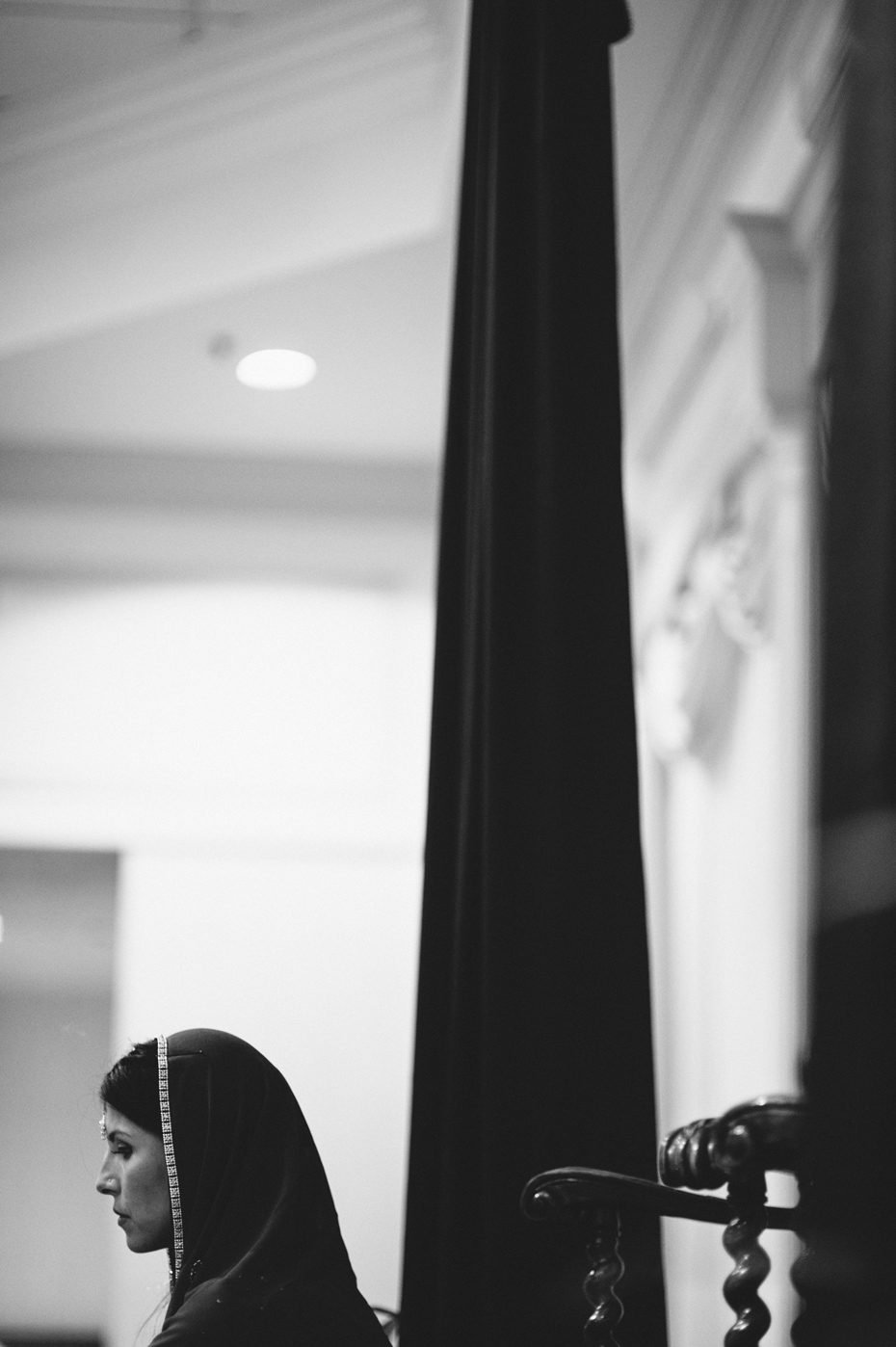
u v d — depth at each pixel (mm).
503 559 2617
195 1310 2395
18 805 8062
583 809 2500
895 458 985
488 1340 2379
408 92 5758
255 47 5664
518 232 2773
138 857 8070
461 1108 2584
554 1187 2102
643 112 5574
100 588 8266
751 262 5316
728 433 6000
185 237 5992
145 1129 2641
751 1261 1924
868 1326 934
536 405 2662
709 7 4906
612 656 2551
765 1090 5980
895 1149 930
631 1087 2420
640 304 6699
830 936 971
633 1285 2344
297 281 6301
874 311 1019
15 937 7953
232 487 8195
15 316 6055
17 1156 7691
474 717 2701
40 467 8086
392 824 8148
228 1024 7945
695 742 7223
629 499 7742
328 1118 7879
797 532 5211
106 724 8156
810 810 1025
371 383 7273
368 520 8234
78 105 5781
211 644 8242
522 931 2486
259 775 8164
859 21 1070
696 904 7352
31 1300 7484
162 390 7367
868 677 969
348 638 8289
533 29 2871
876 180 1034
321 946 8039
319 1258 2537
